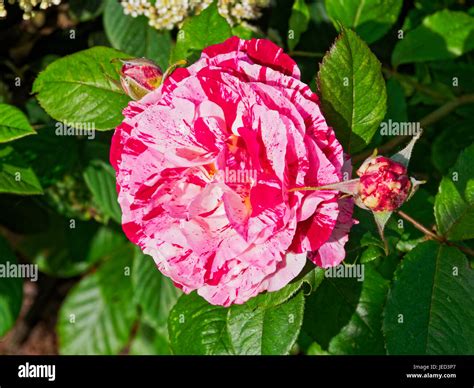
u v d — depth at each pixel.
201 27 0.35
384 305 0.34
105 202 0.47
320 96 0.31
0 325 0.45
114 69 0.36
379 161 0.27
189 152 0.28
